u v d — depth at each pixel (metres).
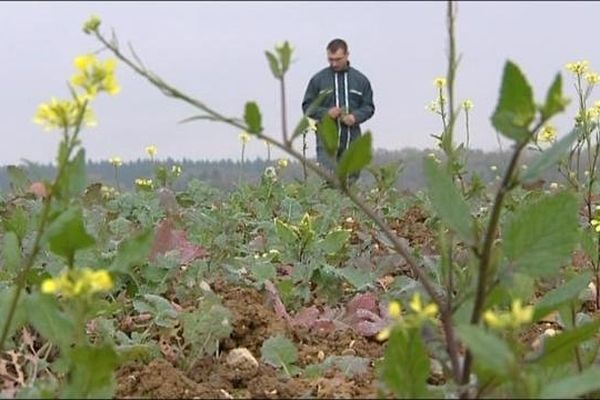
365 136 2.94
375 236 7.05
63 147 2.95
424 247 6.97
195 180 10.99
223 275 5.93
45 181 3.11
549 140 4.91
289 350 4.20
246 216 9.06
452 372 2.99
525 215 2.95
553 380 3.20
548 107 2.55
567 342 2.99
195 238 6.77
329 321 4.92
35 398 3.23
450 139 3.13
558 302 3.21
